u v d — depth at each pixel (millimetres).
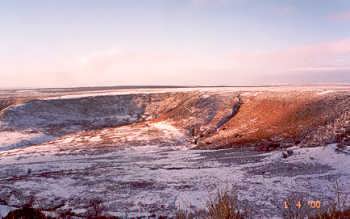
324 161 23391
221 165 25734
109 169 26656
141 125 55375
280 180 20203
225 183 20359
